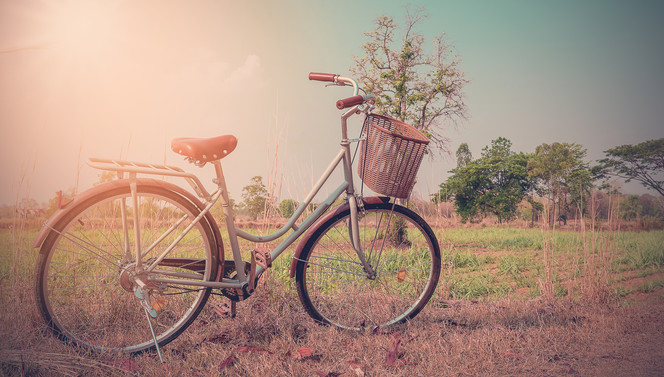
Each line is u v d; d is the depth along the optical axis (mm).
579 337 2729
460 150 70875
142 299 2172
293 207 3518
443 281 4727
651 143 42156
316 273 3021
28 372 2018
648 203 21344
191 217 2383
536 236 16328
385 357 2381
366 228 3096
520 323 2986
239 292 2480
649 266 6656
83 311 2738
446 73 18453
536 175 59000
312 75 2705
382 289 3289
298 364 2277
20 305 2539
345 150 2664
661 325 3000
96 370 2104
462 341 2625
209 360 2340
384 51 18391
